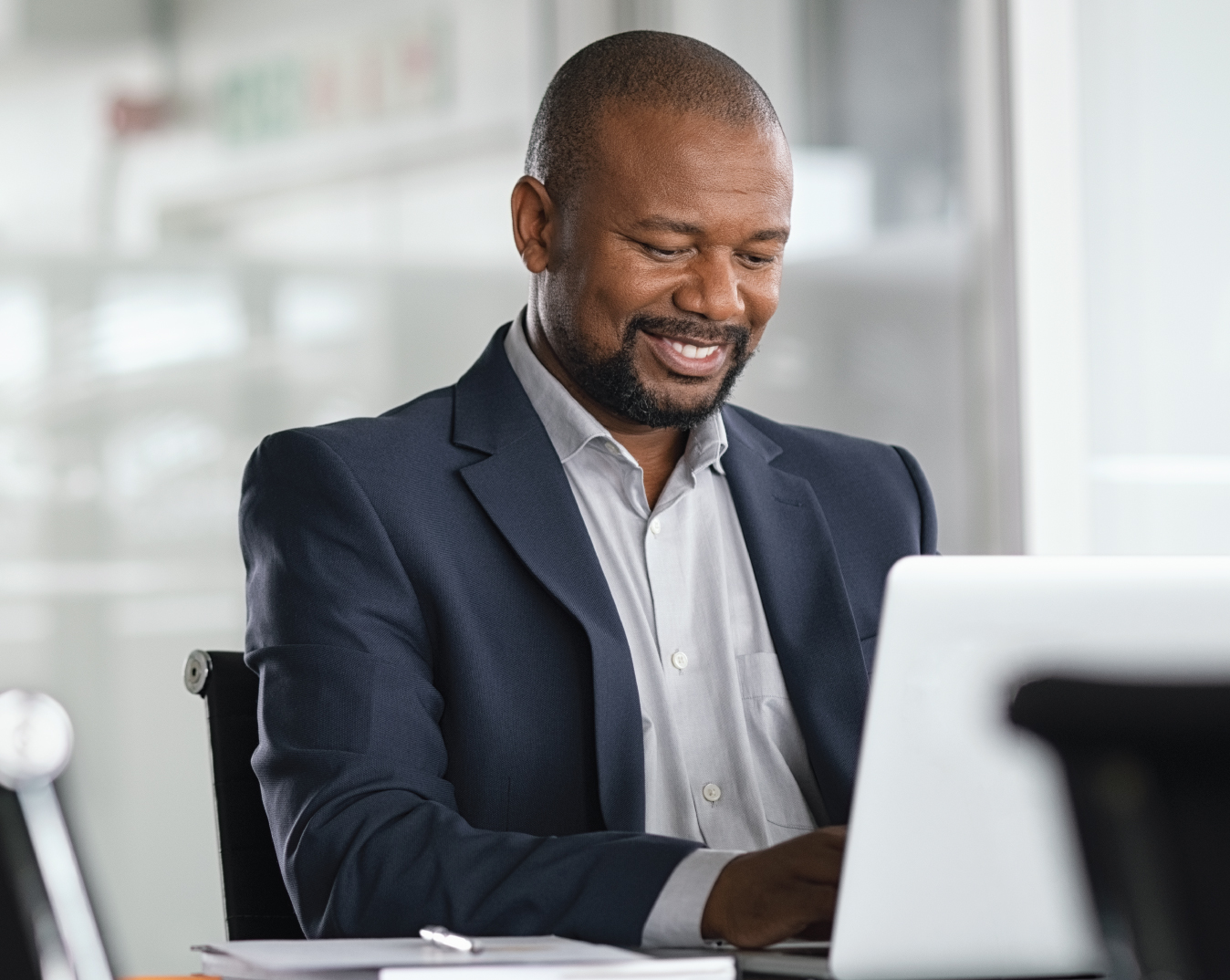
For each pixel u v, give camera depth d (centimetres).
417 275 599
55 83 550
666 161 294
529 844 238
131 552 565
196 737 571
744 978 200
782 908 205
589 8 617
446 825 247
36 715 133
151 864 562
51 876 133
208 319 573
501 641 291
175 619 570
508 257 611
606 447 313
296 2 579
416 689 280
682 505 318
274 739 274
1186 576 168
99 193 557
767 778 307
